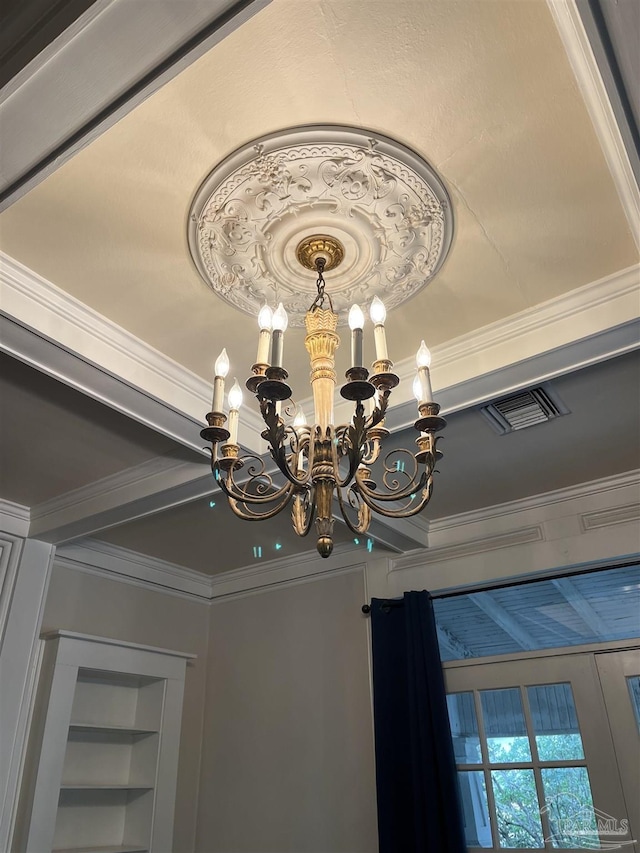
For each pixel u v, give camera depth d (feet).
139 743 11.56
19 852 8.85
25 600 9.86
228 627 13.34
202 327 6.48
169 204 5.06
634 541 9.09
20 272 5.59
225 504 10.10
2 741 9.14
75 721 10.89
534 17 3.82
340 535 10.86
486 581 10.27
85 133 3.59
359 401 3.98
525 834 8.79
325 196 4.98
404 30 3.94
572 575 9.56
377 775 9.52
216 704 12.73
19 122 3.50
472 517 10.75
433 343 6.79
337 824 10.23
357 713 10.82
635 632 9.14
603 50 3.05
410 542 10.91
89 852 10.05
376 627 10.71
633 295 5.75
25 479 9.21
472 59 4.10
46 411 7.49
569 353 6.10
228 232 5.25
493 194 5.02
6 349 5.83
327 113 4.46
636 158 3.79
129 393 6.61
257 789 11.37
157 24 3.01
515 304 6.23
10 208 5.03
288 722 11.58
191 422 7.16
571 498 9.87
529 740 9.17
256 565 13.37
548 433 8.18
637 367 6.81
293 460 4.87
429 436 4.54
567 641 9.63
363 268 5.63
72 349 5.93
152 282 5.86
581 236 5.42
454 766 9.02
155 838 10.64
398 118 4.49
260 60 4.09
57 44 3.10
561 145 4.63
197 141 4.58
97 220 5.18
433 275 5.80
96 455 8.52
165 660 11.93
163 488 8.50
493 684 9.75
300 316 6.22
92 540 11.59
